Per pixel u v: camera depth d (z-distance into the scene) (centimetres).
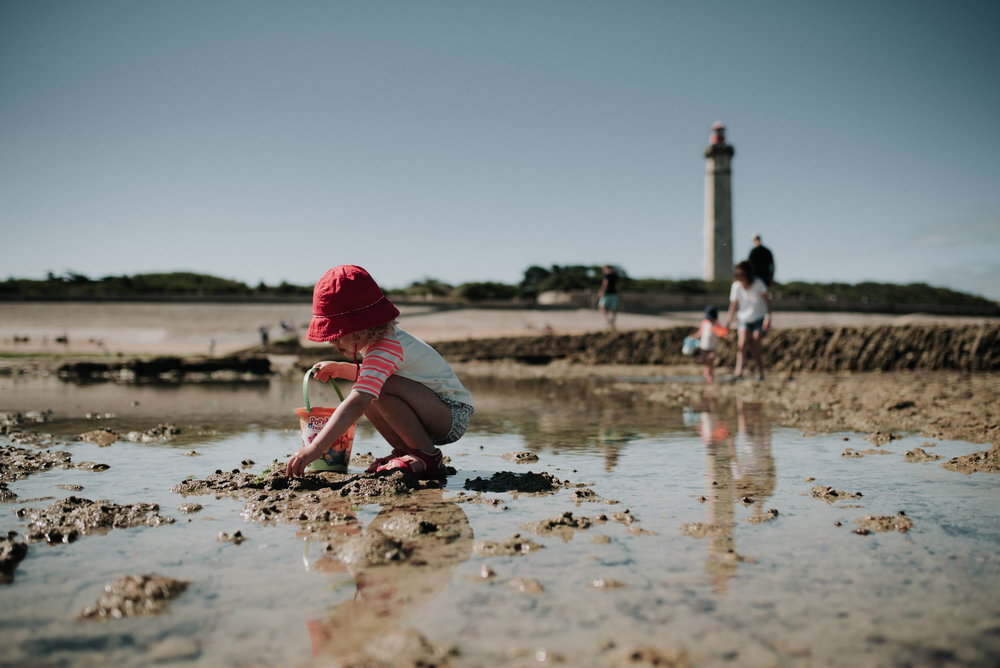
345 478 266
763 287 866
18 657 115
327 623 129
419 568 160
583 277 5525
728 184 5884
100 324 3962
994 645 120
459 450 346
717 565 162
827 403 568
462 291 5866
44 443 362
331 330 259
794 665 112
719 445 356
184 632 125
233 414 514
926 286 6075
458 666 112
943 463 296
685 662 113
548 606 137
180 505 222
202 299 4725
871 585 149
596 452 337
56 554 171
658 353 1420
